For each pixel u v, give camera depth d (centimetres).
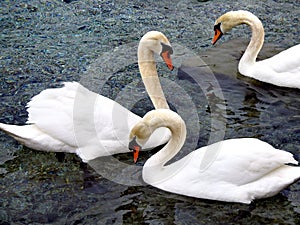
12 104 1022
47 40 1273
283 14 1385
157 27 1332
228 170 764
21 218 754
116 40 1270
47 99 868
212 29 1320
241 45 1240
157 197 783
